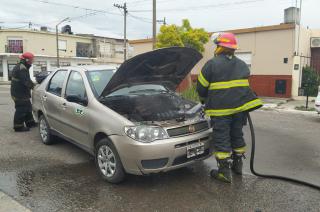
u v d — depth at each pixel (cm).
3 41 4253
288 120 1023
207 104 463
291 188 450
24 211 387
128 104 513
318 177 495
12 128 835
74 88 564
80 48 4900
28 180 484
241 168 498
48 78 672
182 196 425
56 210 390
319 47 1848
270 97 1758
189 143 446
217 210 387
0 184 469
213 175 487
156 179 483
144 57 465
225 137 458
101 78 545
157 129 427
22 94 781
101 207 397
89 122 492
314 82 1733
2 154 610
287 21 1750
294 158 592
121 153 434
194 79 1997
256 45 1795
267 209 389
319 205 399
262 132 822
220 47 459
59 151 628
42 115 671
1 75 4291
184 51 498
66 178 491
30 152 622
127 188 452
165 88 607
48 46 4484
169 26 1878
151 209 391
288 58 1691
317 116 1120
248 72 462
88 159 580
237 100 447
